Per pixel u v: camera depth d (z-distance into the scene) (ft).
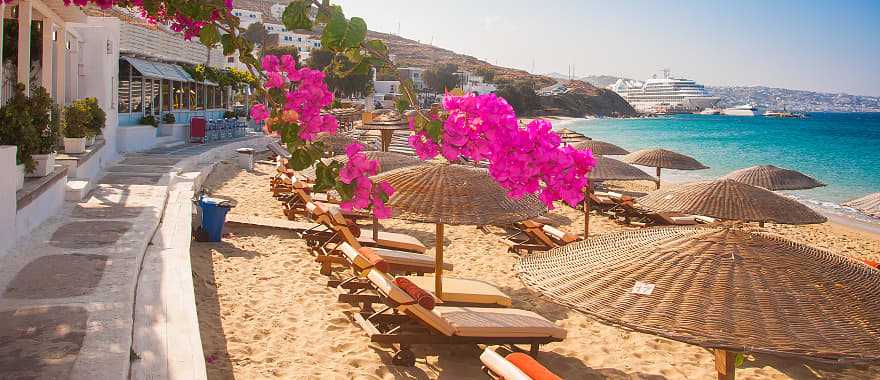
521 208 24.93
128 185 43.39
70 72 56.54
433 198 24.40
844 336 11.99
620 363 23.02
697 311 12.76
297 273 30.48
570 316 27.76
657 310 12.98
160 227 32.63
